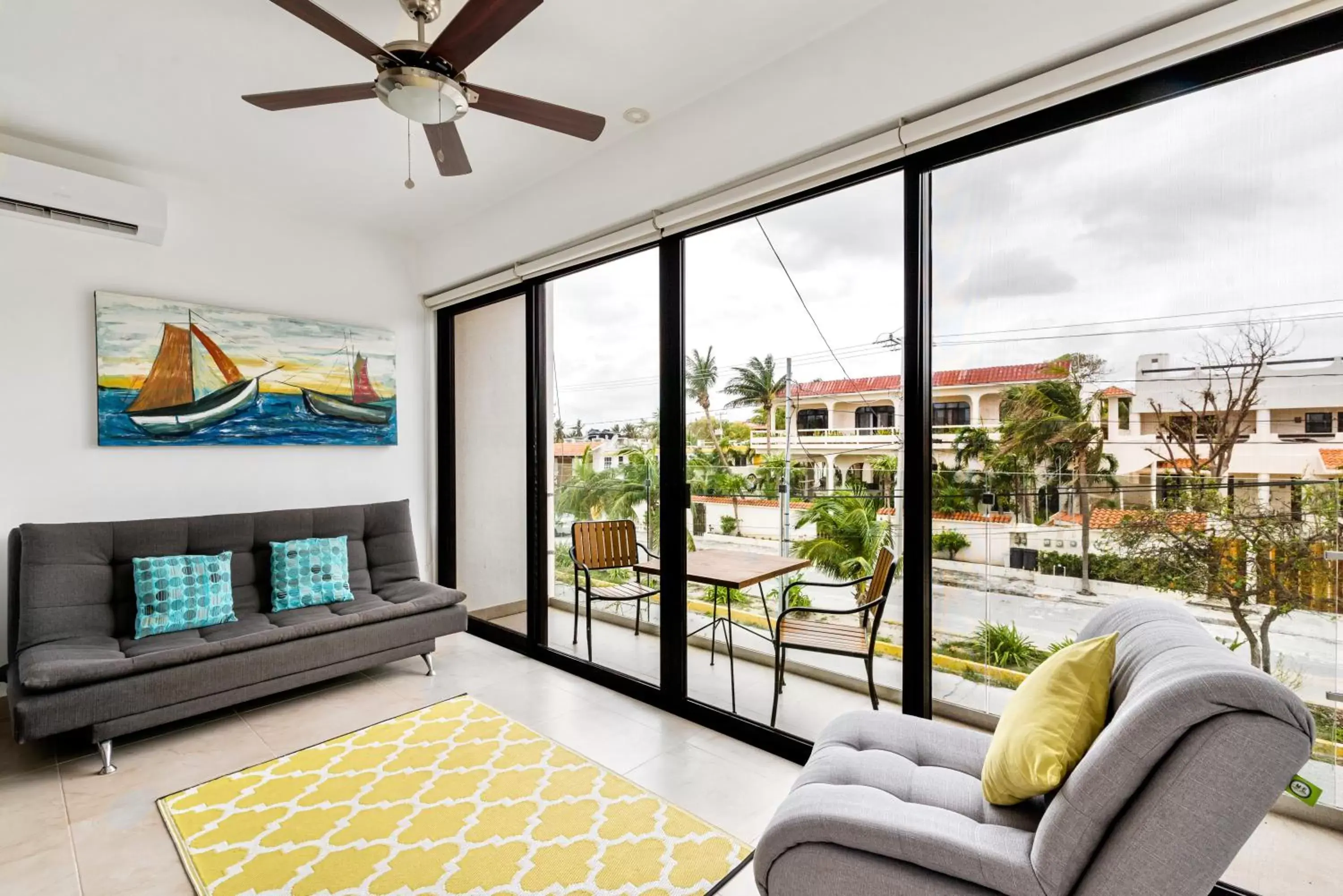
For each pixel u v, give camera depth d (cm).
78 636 276
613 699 308
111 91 256
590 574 340
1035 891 110
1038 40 179
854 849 126
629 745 259
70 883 178
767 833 135
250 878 179
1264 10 148
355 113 274
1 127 284
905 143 208
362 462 417
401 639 326
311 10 155
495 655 375
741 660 269
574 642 350
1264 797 97
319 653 296
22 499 300
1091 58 170
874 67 213
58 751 254
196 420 347
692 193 274
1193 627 138
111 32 218
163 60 236
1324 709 150
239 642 273
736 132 254
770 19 217
